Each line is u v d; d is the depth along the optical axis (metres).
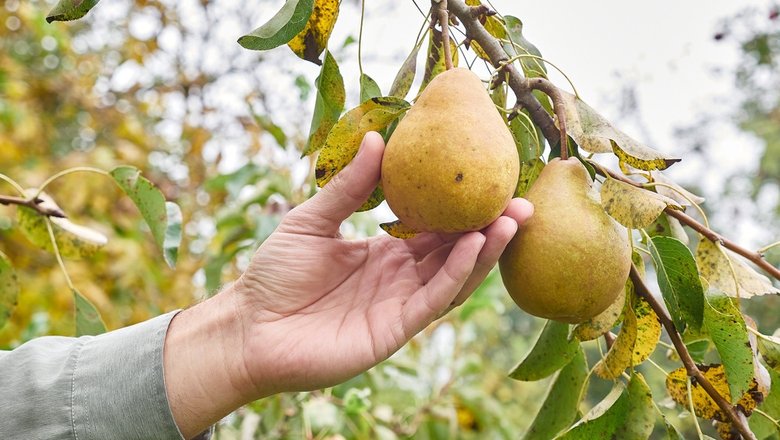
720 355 0.49
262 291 0.49
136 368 0.48
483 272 0.47
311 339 0.49
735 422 0.50
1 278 0.67
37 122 1.57
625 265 0.47
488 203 0.43
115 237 1.39
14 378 0.48
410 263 0.52
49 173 1.43
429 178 0.43
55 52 1.91
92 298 1.28
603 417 0.50
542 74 0.55
